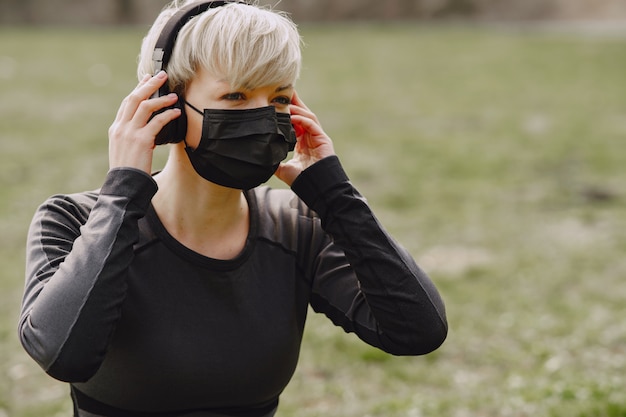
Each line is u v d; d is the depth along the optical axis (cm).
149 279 228
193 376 228
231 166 221
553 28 3259
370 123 1711
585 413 516
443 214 1080
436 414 535
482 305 747
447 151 1455
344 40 2933
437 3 3616
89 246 211
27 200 1127
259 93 223
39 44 2781
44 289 212
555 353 638
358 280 242
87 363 207
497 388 579
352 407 553
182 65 221
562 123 1680
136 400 230
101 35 3075
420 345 240
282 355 239
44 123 1667
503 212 1087
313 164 242
